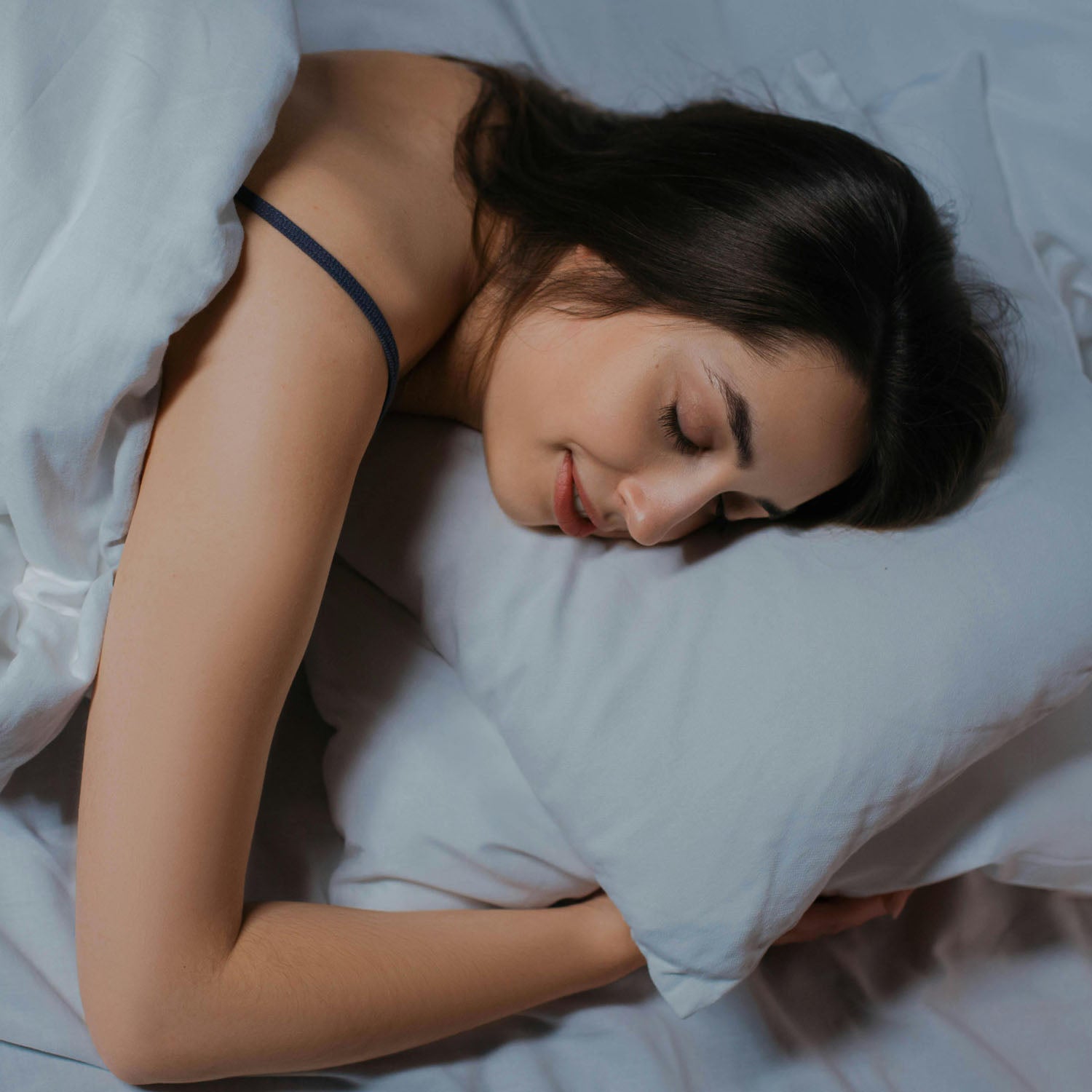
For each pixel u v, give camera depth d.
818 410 0.75
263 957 0.69
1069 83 1.16
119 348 0.64
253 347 0.67
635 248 0.76
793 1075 0.85
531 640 0.80
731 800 0.74
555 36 1.22
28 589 0.73
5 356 0.64
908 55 1.23
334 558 0.93
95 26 0.67
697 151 0.79
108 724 0.66
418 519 0.86
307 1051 0.71
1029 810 0.85
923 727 0.75
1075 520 0.83
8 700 0.69
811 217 0.76
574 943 0.84
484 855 0.82
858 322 0.75
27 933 0.77
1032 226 1.13
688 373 0.74
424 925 0.78
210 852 0.66
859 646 0.76
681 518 0.78
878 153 0.83
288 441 0.67
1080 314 1.11
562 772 0.77
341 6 1.19
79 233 0.64
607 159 0.83
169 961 0.65
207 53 0.68
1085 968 0.96
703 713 0.75
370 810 0.83
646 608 0.81
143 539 0.67
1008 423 0.90
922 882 0.88
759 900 0.74
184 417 0.67
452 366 0.86
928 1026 0.91
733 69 1.22
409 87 0.88
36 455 0.66
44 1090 0.71
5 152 0.64
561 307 0.78
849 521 0.84
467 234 0.83
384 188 0.77
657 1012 0.89
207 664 0.65
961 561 0.80
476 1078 0.80
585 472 0.77
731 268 0.74
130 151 0.65
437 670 0.88
